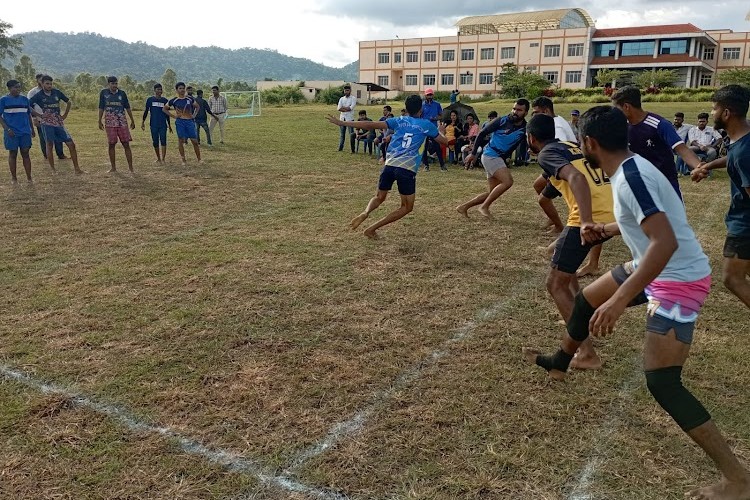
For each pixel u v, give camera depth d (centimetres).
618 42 6506
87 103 4009
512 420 321
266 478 272
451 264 602
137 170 1179
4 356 386
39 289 514
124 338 415
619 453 294
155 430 307
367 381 362
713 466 285
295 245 659
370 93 6688
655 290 259
